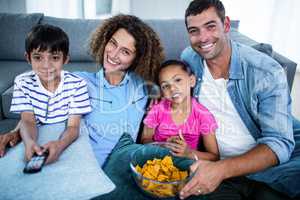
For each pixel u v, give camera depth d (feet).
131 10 11.02
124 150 3.59
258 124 3.78
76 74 4.18
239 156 3.30
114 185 2.96
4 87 5.86
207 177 3.07
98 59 4.19
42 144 3.32
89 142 3.57
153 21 7.45
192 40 3.81
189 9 3.73
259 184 3.45
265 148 3.34
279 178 3.20
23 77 3.90
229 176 3.18
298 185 3.07
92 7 9.80
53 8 9.25
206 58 3.85
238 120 3.94
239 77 3.72
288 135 3.43
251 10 9.87
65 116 3.84
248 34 10.13
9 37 7.31
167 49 7.19
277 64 3.68
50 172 2.92
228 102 3.93
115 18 3.99
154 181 2.93
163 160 3.28
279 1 9.64
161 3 10.95
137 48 3.91
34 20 7.41
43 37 3.67
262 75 3.57
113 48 3.84
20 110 3.73
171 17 11.08
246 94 3.72
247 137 3.92
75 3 9.58
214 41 3.68
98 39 4.12
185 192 3.01
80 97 3.86
